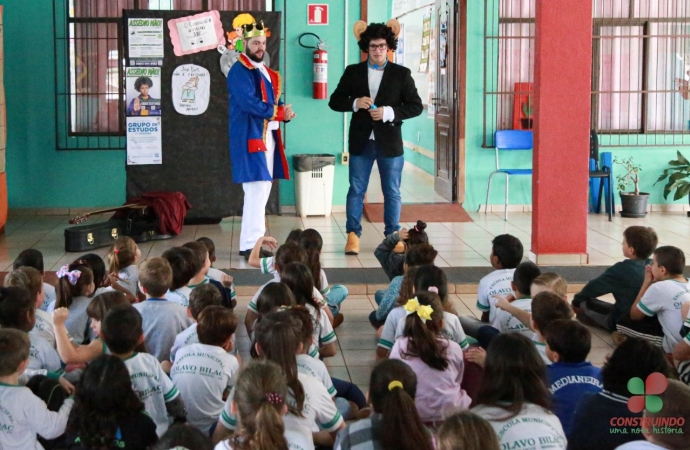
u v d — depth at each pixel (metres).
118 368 2.56
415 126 12.61
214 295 3.62
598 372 2.93
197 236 7.64
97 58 8.42
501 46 8.86
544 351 3.31
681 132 9.08
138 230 7.29
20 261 4.35
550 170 6.40
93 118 8.52
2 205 7.56
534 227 6.55
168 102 7.93
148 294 3.73
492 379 2.51
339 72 8.61
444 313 3.62
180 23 7.84
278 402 2.30
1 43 7.56
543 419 2.43
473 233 7.82
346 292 5.07
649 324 4.37
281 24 8.46
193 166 8.04
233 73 6.34
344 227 8.08
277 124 6.61
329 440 2.94
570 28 6.24
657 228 8.11
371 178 11.23
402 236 5.03
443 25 9.39
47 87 8.41
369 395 2.47
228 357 3.24
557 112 6.33
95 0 8.34
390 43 6.83
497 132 8.77
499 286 4.32
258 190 6.59
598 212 8.97
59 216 8.52
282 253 4.27
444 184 9.41
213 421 3.16
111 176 8.61
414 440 2.26
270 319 2.91
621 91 8.98
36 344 3.33
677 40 9.01
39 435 3.05
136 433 2.55
